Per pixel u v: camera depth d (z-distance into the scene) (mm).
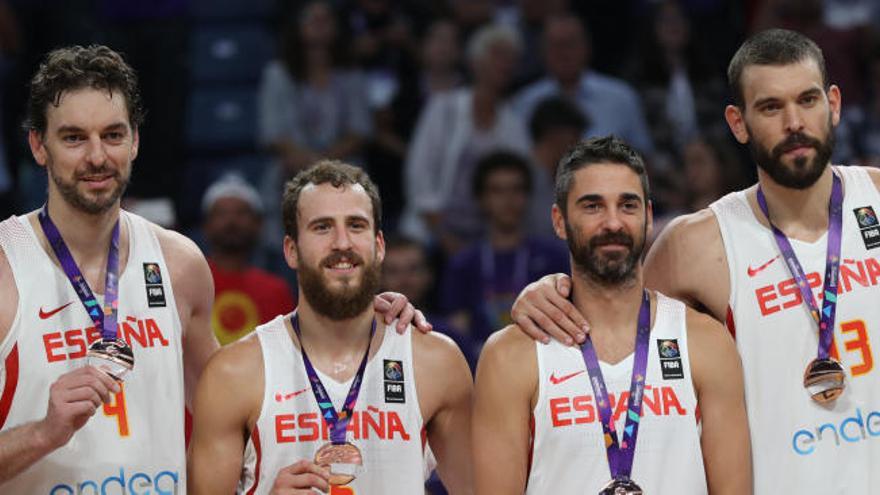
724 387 11305
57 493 11086
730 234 11922
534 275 19453
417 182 22688
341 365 11461
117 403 11250
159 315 11562
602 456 11117
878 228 11758
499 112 22469
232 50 25422
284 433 11250
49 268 11398
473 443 11406
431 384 11500
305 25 23453
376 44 25047
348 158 23469
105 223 11477
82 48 11352
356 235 11211
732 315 11789
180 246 11961
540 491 11195
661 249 12203
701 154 20266
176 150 24688
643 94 23453
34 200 23844
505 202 19484
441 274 21906
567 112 21422
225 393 11289
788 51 11320
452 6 25469
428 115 22781
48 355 11195
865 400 11461
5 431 10641
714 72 23906
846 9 26266
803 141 11227
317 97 23469
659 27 23594
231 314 18656
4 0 24812
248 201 18703
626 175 11156
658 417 11156
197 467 11281
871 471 11406
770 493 11508
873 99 24031
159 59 25234
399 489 11250
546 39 23203
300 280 11445
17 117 24453
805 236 11789
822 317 11531
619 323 11391
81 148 10984
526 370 11266
